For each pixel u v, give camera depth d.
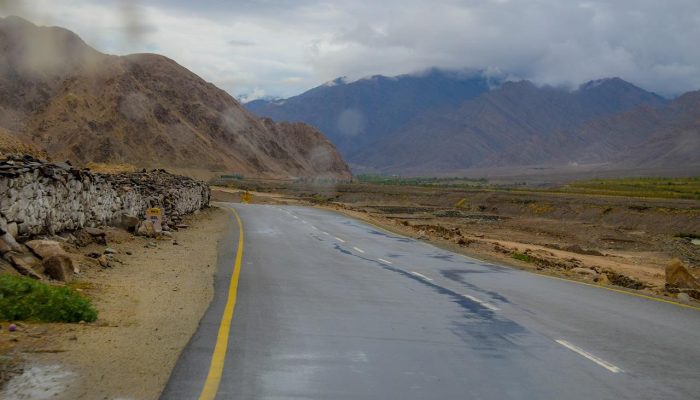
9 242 12.34
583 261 35.81
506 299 14.88
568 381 8.33
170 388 7.13
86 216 18.12
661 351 10.27
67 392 6.69
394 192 112.69
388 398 7.30
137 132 177.00
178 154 180.12
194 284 14.24
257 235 29.23
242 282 15.16
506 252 30.58
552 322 12.30
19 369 7.24
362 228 37.59
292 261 20.27
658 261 42.22
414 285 16.42
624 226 66.19
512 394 7.68
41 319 9.30
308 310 12.24
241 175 185.12
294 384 7.62
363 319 11.70
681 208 67.31
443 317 12.30
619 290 17.61
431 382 8.00
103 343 8.54
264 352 8.94
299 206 63.75
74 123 167.12
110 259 15.80
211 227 32.06
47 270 12.29
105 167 43.72
